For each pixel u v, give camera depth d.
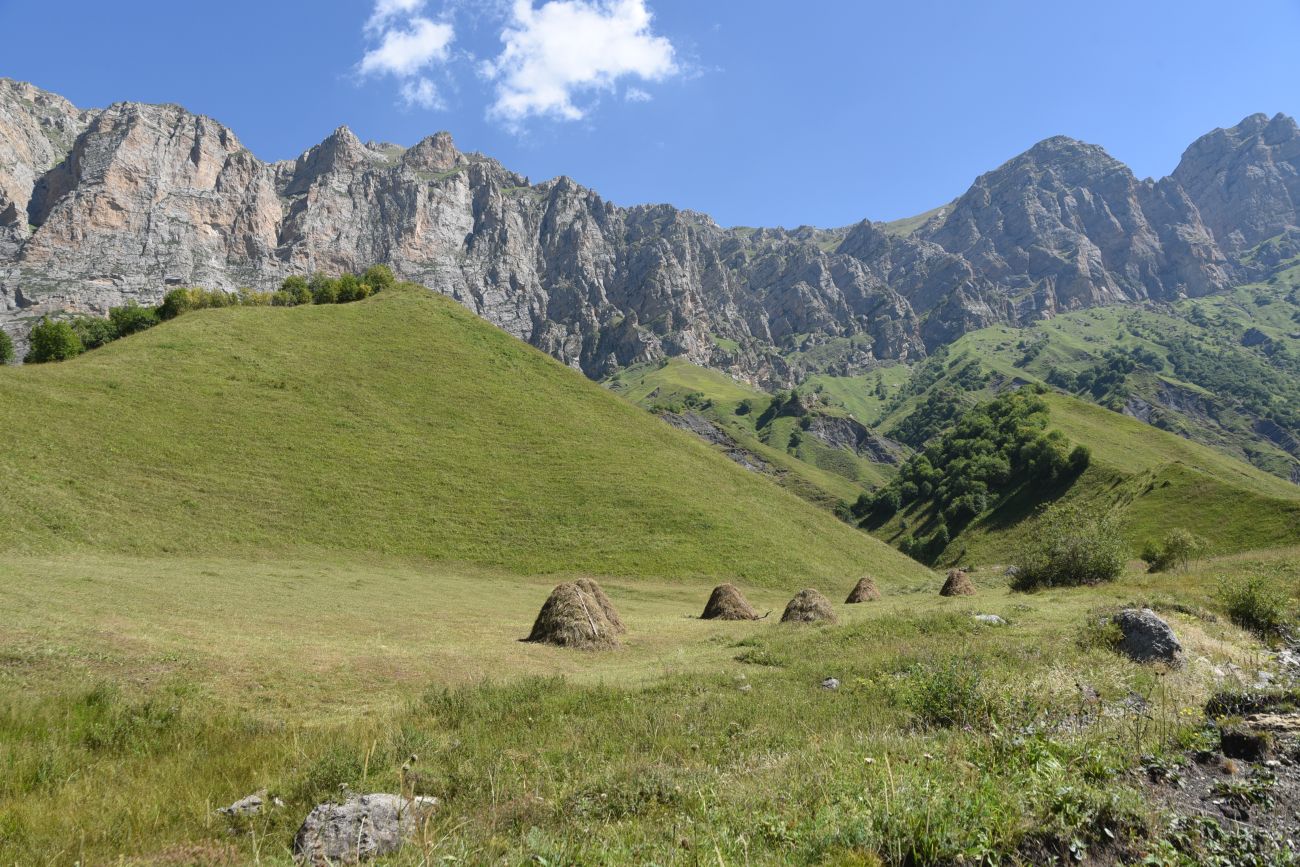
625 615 34.12
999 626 20.69
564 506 58.06
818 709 12.06
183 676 14.88
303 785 8.67
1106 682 12.68
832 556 65.56
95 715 11.86
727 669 17.42
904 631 20.39
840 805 6.84
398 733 11.05
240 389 60.88
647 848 6.36
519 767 9.40
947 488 153.88
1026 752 7.93
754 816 6.98
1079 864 5.70
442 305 97.00
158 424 51.00
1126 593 28.45
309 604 27.39
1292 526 73.50
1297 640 19.95
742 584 51.75
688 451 79.81
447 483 56.78
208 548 39.06
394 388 70.69
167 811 8.17
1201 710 10.53
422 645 21.31
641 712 12.29
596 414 80.69
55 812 8.01
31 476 38.91
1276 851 5.74
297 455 53.59
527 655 21.09
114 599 21.83
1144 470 111.38
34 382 50.25
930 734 10.06
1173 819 6.32
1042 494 127.94
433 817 7.48
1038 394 178.00
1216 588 25.67
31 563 27.59
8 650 14.59
